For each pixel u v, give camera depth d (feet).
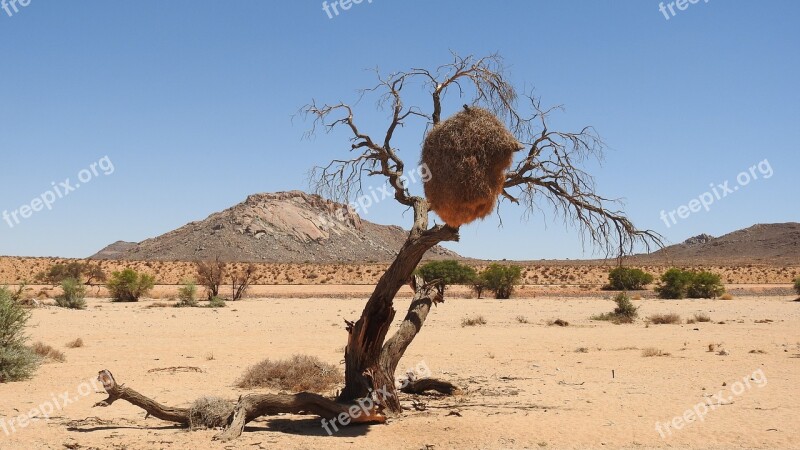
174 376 65.87
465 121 40.06
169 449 38.34
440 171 39.88
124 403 52.90
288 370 61.31
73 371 68.64
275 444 39.47
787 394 55.36
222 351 86.94
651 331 112.88
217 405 44.27
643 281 255.70
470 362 77.25
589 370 70.69
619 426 43.91
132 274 197.77
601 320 135.03
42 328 113.80
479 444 39.63
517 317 139.64
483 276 219.41
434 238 42.22
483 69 43.29
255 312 154.61
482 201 39.96
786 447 38.60
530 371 70.28
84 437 41.24
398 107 44.65
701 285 215.31
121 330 113.50
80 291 169.68
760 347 89.51
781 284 322.96
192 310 159.84
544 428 43.34
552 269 391.86
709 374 66.95
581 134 43.80
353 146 45.16
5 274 341.41
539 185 44.32
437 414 47.60
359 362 44.80
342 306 175.22
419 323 46.70
